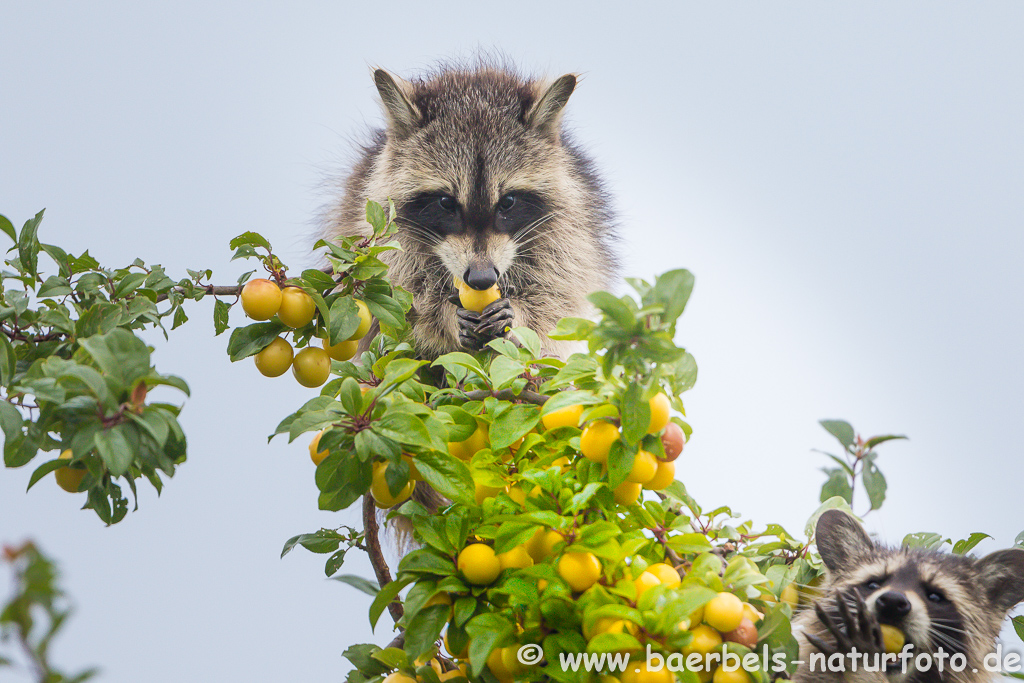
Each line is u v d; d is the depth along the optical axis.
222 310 4.66
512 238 8.75
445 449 3.65
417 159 8.64
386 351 5.07
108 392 3.13
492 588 3.65
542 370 4.27
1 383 4.07
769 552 4.89
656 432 3.60
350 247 4.59
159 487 4.10
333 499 3.82
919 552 5.29
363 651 4.29
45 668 2.13
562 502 3.67
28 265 4.66
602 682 3.38
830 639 4.88
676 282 3.19
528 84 9.30
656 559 3.80
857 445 5.05
